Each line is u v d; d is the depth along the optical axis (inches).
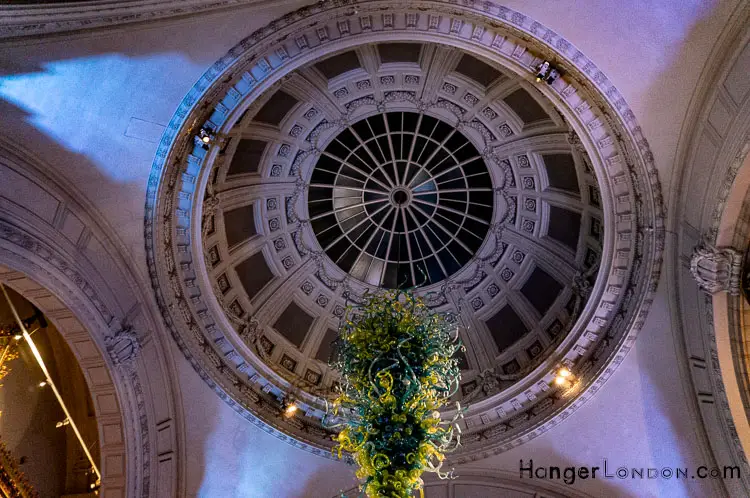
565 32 429.7
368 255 754.2
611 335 536.7
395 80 618.8
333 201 722.8
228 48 422.9
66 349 613.3
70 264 427.5
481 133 660.7
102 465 492.1
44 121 403.9
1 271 404.2
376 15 439.5
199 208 520.7
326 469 566.9
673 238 480.4
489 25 443.2
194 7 391.5
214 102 468.1
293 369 671.8
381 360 318.0
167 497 516.7
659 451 519.5
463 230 737.6
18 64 376.2
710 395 476.7
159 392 520.4
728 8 386.0
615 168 491.5
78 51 387.9
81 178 435.8
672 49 419.2
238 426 562.3
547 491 550.6
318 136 666.2
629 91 444.1
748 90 380.5
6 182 387.5
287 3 409.1
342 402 329.1
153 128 441.4
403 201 733.3
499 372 658.8
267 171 663.8
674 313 496.1
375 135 686.5
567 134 549.6
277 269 706.8
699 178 439.2
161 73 421.7
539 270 689.0
